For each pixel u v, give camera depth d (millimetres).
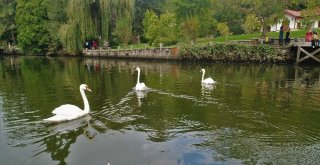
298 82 26547
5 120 15859
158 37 51125
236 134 13734
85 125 14953
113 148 11766
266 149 12211
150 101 19500
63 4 63594
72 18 55250
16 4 74938
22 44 65125
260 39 42750
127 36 55438
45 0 65000
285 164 10977
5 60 52750
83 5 53281
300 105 18625
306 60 39406
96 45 57375
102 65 41344
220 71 33719
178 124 15062
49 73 33750
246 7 52031
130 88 23844
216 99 19953
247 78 28688
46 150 12266
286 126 14852
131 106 18375
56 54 62438
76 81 27828
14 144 12852
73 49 55469
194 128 14500
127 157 11078
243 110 17453
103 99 20219
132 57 49188
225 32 56750
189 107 18047
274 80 27562
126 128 14445
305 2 50938
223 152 11852
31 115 16719
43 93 22375
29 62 47938
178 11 58688
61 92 22672
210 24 58188
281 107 18141
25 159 11578
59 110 15906
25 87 24828
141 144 12195
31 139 13336
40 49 64625
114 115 16562
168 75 30734
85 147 12047
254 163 11016
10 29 73750
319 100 19875
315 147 12453
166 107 18078
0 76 31781
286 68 36031
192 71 33750
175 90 22828
